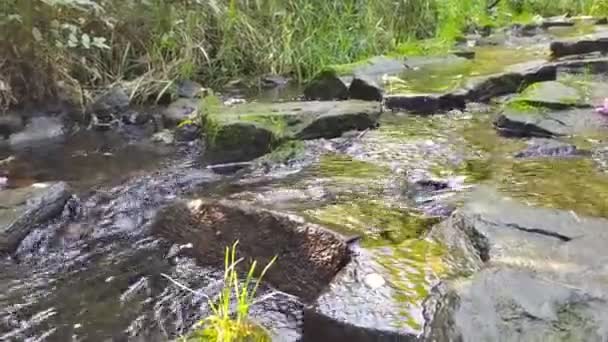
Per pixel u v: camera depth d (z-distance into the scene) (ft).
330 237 6.29
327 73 13.71
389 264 5.76
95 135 11.83
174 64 14.69
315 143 10.25
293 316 5.90
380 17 19.24
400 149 9.84
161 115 12.68
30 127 11.90
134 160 10.36
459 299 4.99
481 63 15.17
